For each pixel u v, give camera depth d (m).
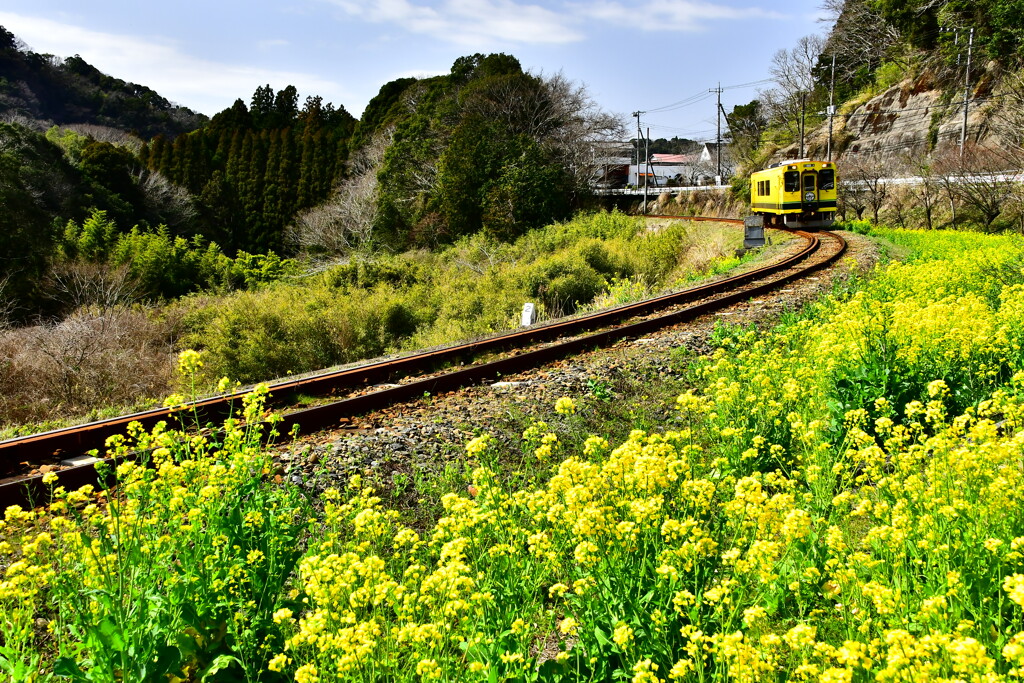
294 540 3.57
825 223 32.50
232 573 3.10
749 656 2.44
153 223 54.31
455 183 46.75
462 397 8.26
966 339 6.12
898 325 6.29
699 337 10.66
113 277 29.39
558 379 8.48
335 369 9.77
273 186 71.75
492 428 6.82
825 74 65.50
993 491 3.32
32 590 3.15
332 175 70.06
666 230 37.94
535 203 45.88
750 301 13.90
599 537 3.25
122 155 54.81
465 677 2.82
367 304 19.27
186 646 3.05
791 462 5.00
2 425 12.97
